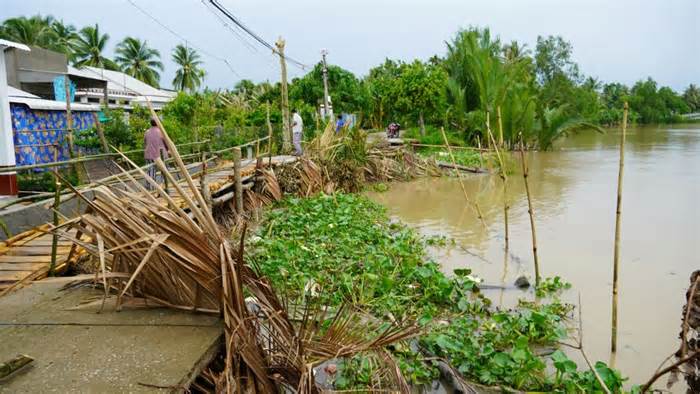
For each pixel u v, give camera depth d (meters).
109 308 3.88
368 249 8.50
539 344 5.63
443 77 31.30
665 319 6.26
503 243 10.07
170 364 3.11
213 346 3.38
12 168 5.81
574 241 10.10
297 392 3.21
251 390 3.35
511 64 33.09
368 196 16.69
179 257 3.63
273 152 19.08
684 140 40.56
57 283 4.50
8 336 3.46
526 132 30.17
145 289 3.92
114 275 3.74
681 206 13.53
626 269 8.30
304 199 13.28
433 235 10.82
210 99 24.83
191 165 13.45
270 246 7.98
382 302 6.24
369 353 3.99
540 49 56.22
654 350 5.50
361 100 35.44
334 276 6.80
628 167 22.78
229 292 3.41
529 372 4.76
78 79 20.48
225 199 10.23
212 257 3.60
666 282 7.63
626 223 11.66
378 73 50.84
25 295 4.21
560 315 6.37
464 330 5.66
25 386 2.88
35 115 14.53
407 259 7.80
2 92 9.44
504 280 7.81
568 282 7.66
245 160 16.23
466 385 4.63
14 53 18.02
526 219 12.42
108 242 3.88
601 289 7.39
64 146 14.93
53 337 3.44
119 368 3.07
